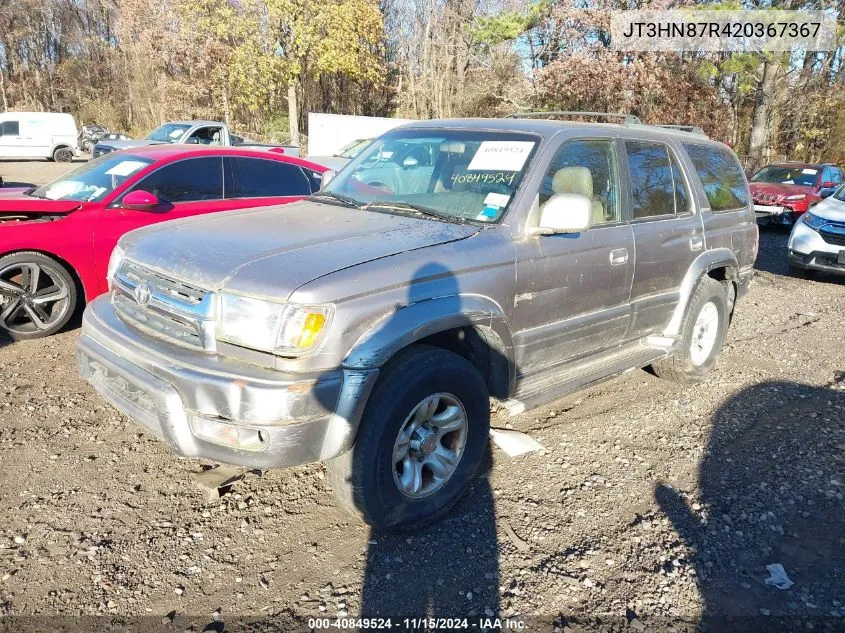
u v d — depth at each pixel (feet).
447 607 8.89
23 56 171.63
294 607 8.80
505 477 12.21
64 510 10.62
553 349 12.57
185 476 11.84
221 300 9.12
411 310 9.53
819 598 9.39
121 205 19.01
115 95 148.97
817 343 21.66
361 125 78.48
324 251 9.73
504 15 93.20
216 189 21.12
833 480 12.59
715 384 17.48
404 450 9.98
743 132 94.53
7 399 14.34
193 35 108.58
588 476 12.37
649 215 14.66
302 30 89.51
